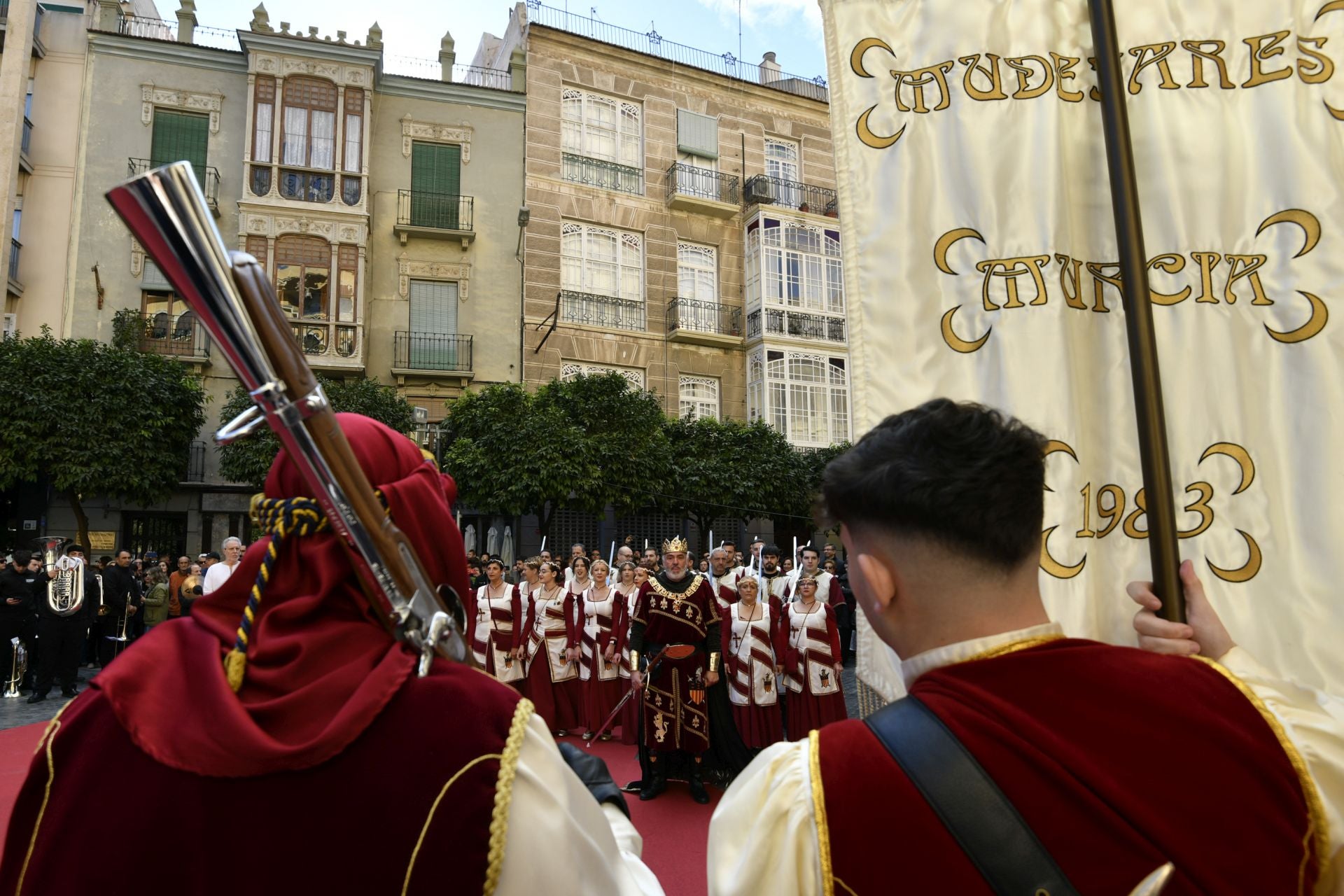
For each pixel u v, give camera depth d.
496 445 16.11
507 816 0.83
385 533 0.90
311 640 0.89
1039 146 1.77
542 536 17.45
